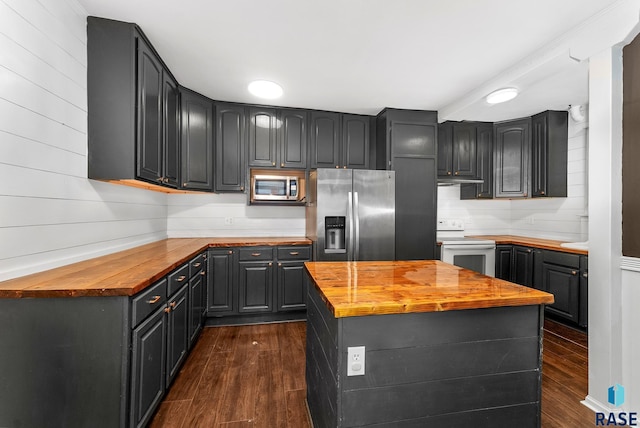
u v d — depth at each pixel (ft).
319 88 9.38
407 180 11.09
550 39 6.70
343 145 11.52
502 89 8.47
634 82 5.57
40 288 4.11
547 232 12.56
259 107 10.87
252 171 11.18
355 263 6.40
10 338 4.12
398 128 11.08
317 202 10.03
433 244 11.24
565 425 5.51
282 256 10.37
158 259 6.48
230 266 10.04
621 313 5.81
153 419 5.55
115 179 6.21
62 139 5.43
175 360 6.42
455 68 8.08
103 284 4.36
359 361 3.64
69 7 5.54
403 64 7.85
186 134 9.37
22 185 4.60
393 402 3.75
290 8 5.70
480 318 3.99
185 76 8.58
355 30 6.39
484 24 6.15
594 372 6.03
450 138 12.26
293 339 9.15
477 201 14.08
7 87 4.30
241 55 7.44
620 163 5.76
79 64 5.86
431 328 3.84
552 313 10.46
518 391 4.11
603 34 5.74
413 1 5.49
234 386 6.64
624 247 5.76
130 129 6.20
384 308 3.57
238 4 5.60
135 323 4.50
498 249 12.01
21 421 4.17
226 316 10.27
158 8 5.74
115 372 4.27
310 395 5.53
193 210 11.53
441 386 3.88
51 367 4.18
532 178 11.86
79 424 4.24
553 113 11.32
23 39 4.56
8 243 4.40
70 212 5.70
